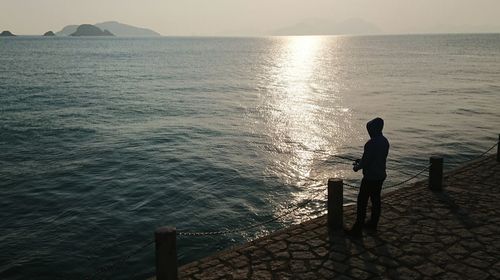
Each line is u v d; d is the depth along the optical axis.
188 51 141.88
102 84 46.66
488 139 20.89
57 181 15.36
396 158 17.83
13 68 66.94
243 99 35.38
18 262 9.78
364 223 7.34
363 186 6.91
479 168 11.17
